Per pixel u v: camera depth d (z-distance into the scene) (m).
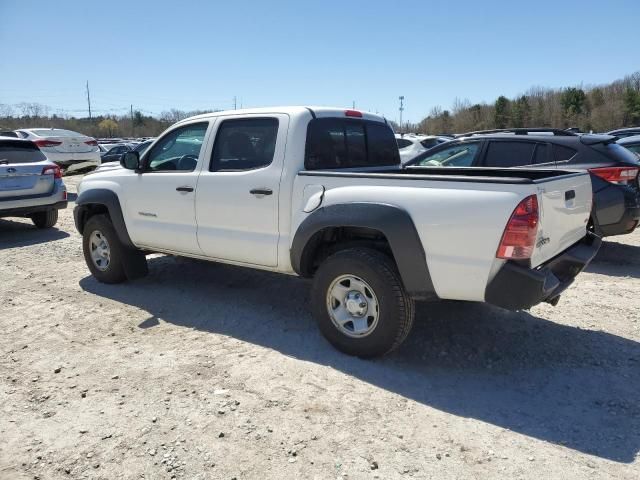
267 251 4.30
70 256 7.39
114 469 2.67
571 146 6.58
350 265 3.74
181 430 2.99
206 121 4.78
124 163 5.19
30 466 2.71
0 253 7.62
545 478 2.59
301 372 3.69
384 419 3.11
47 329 4.55
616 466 2.67
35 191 8.88
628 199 6.24
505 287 3.27
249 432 2.97
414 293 3.56
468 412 3.20
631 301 5.22
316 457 2.75
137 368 3.78
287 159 4.14
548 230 3.44
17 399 3.37
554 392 3.44
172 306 5.10
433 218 3.42
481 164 7.16
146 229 5.19
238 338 4.32
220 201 4.53
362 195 3.71
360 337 3.81
